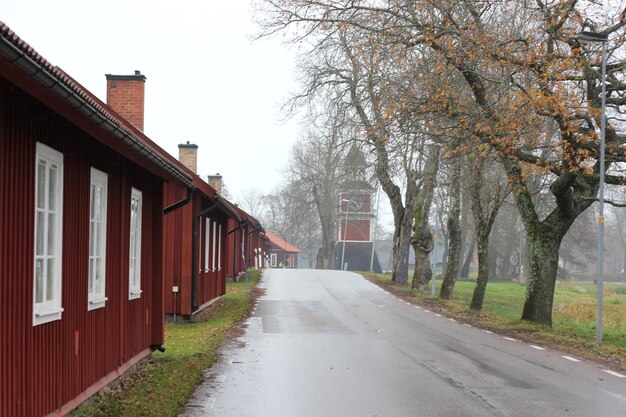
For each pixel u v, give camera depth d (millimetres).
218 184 43312
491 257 79438
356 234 89062
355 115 29828
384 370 12109
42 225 6961
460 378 11508
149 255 11961
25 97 6258
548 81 17359
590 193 20969
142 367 11438
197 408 8852
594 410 9328
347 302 27797
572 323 24984
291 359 13102
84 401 8273
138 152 8586
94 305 8727
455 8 19750
